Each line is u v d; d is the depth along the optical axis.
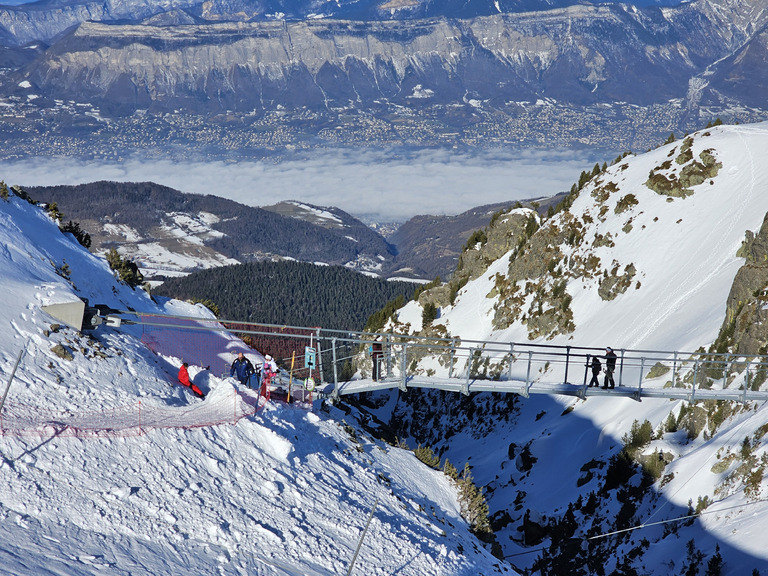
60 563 15.12
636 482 41.81
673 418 45.56
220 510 20.53
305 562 19.92
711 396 36.84
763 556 28.89
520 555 41.69
